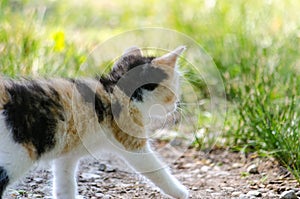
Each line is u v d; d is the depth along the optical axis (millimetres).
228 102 8461
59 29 9828
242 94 8484
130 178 6996
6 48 8367
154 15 12555
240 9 10438
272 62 8781
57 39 8969
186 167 7605
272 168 7141
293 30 9711
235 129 8359
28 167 5207
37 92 5238
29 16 9453
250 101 8102
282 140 7164
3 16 8938
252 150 7863
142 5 13633
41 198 6012
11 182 5109
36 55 8516
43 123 5207
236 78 8703
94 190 6406
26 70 8094
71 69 8430
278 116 7551
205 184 6824
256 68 8586
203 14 11047
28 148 5148
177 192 5910
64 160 5852
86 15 12055
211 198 6195
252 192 6328
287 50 9000
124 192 6406
